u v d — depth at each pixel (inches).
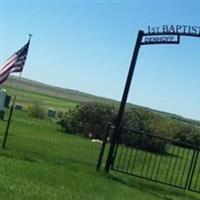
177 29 572.1
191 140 1248.8
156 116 1242.6
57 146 812.6
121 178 578.2
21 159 572.7
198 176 727.1
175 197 542.3
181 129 1253.1
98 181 521.7
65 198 410.3
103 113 1137.4
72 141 960.9
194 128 1325.0
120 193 486.9
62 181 483.2
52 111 1491.1
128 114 1130.0
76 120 1140.5
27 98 2802.7
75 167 577.9
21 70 638.5
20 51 636.7
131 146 894.4
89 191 462.9
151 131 1136.8
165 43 580.4
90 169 584.4
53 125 1224.2
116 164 725.9
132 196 486.3
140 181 592.7
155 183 612.4
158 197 518.3
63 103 3302.2
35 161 578.2
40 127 1116.5
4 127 933.2
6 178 442.9
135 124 1122.0
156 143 947.3
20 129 971.9
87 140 1043.9
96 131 1130.7
